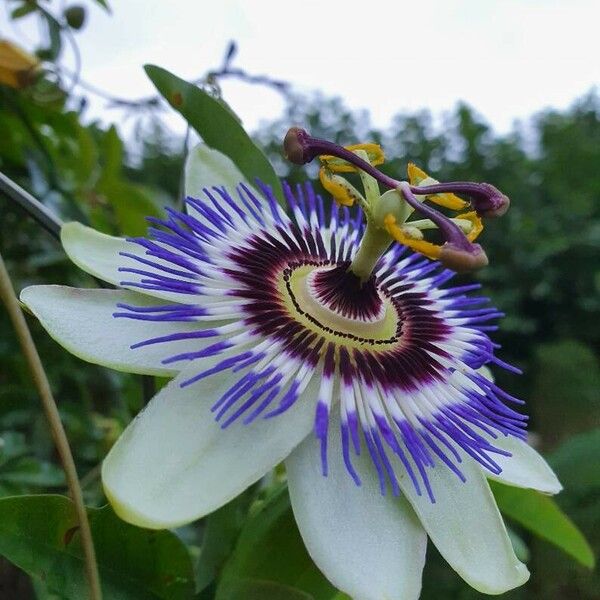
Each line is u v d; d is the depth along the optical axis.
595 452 0.30
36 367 0.08
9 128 0.18
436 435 0.09
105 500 0.16
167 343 0.09
